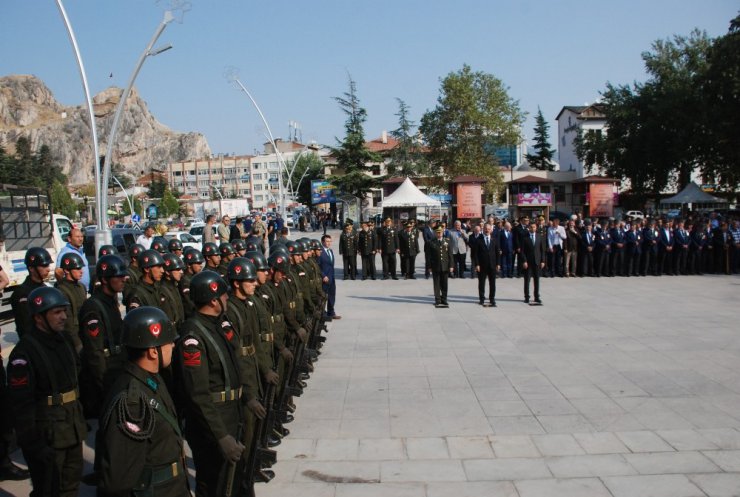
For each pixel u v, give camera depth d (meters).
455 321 12.98
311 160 85.19
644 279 19.52
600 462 5.80
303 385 8.21
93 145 17.05
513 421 6.93
